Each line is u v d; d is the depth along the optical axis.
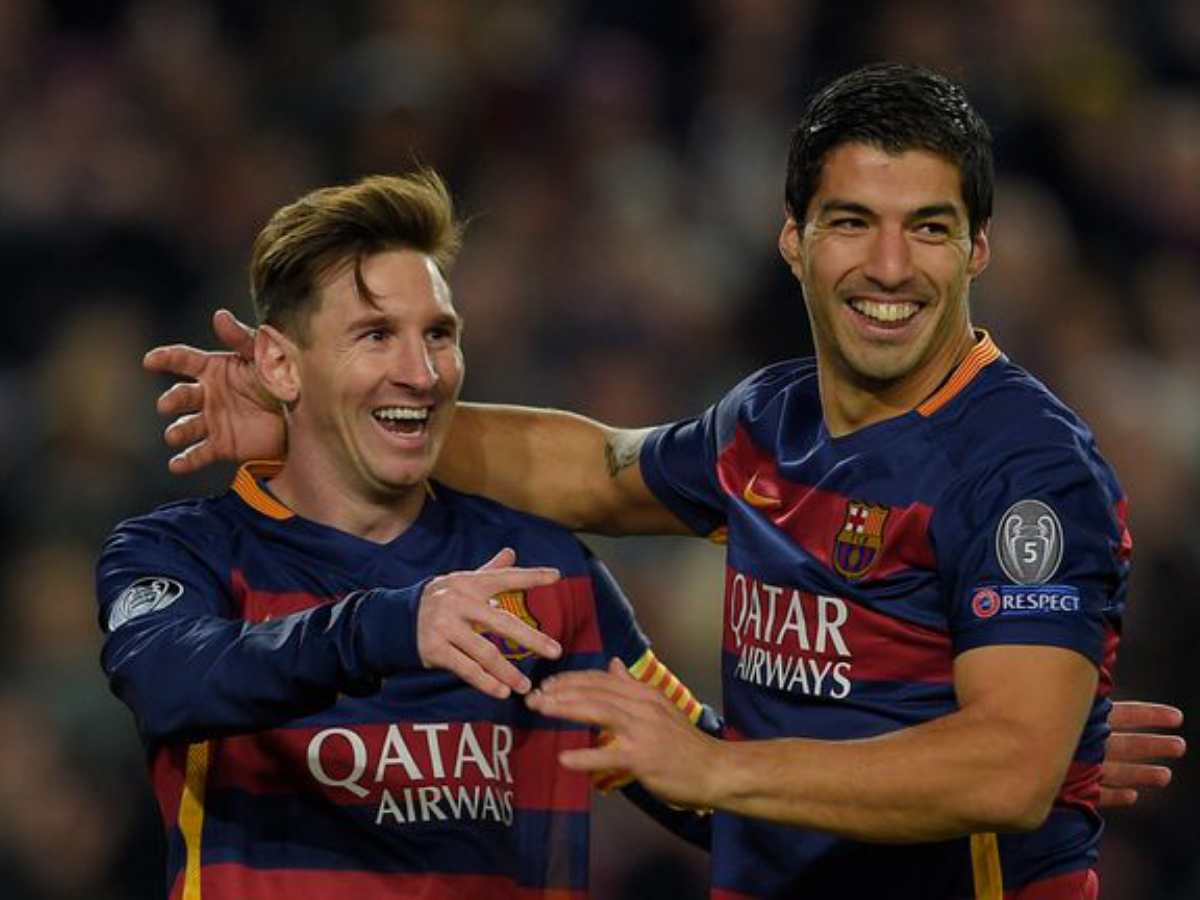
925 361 15.76
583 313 36.66
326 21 41.22
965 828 14.52
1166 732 31.34
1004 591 15.01
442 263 16.47
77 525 32.75
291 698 14.68
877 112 15.41
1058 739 14.68
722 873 16.69
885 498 15.67
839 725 15.88
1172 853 31.05
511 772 16.38
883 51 41.56
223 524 16.47
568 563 17.03
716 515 17.22
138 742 31.02
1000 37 41.94
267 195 38.09
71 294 37.25
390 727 16.00
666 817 18.06
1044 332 37.47
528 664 16.64
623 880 29.73
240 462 17.06
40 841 29.75
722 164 40.34
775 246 39.03
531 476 17.59
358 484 16.36
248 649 14.80
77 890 29.70
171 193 38.78
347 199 16.12
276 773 16.02
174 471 17.06
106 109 39.62
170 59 40.41
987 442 15.50
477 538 16.83
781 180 39.91
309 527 16.44
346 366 16.02
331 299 16.05
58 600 32.00
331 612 14.70
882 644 15.72
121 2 41.62
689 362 36.62
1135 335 39.38
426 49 40.12
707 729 17.94
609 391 35.44
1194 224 41.22
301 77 40.53
